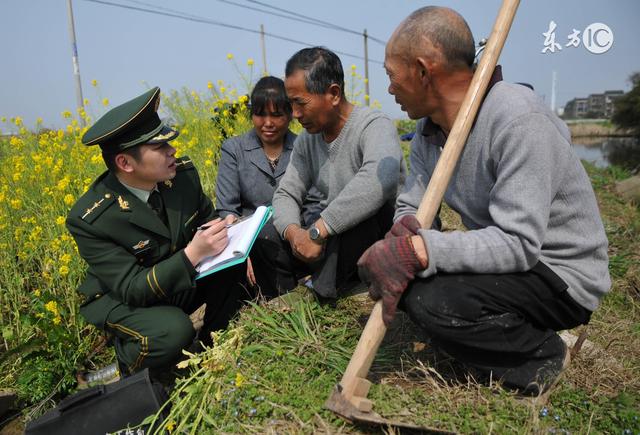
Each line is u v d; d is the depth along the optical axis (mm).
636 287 3158
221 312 2508
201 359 1996
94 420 1848
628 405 1713
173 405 1926
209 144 4828
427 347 2111
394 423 1546
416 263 1602
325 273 2357
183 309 2533
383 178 2246
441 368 1979
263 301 2477
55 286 3102
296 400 1733
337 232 2275
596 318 2633
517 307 1653
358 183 2252
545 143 1540
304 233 2373
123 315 2244
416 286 1677
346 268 2443
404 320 2307
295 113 2299
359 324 2299
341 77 2279
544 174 1541
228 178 3154
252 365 1973
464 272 1631
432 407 1688
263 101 2961
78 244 2240
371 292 1681
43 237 3520
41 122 5398
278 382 1870
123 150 2119
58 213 3449
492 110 1617
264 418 1709
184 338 2217
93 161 3973
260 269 2756
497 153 1605
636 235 4484
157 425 1835
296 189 2648
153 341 2186
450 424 1577
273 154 3186
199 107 5270
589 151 18328
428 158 2021
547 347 1724
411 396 1750
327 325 2312
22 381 2576
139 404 1864
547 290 1652
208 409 1812
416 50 1648
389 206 2502
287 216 2539
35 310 3000
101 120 2148
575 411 1712
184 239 2443
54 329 2691
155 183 2293
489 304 1618
